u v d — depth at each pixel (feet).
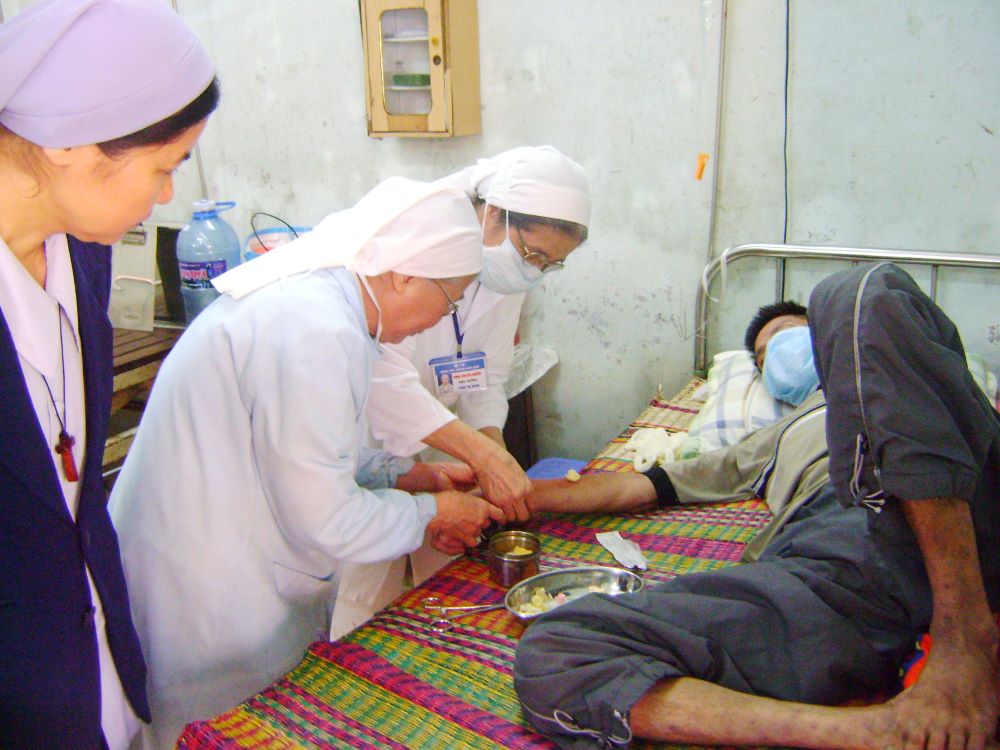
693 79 8.22
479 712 4.31
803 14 7.63
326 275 4.53
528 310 9.87
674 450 7.30
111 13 2.98
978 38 7.11
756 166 8.25
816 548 4.49
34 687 3.64
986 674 3.67
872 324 3.87
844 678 4.14
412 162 9.87
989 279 7.64
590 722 3.98
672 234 8.82
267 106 10.48
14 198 3.30
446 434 5.78
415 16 8.71
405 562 6.94
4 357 3.23
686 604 4.32
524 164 5.82
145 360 8.76
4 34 2.97
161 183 3.36
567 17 8.59
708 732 3.88
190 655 4.88
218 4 10.28
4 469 3.34
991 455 4.07
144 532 4.78
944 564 3.76
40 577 3.59
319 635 5.55
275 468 4.35
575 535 6.27
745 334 8.49
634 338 9.40
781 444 6.27
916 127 7.53
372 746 4.06
